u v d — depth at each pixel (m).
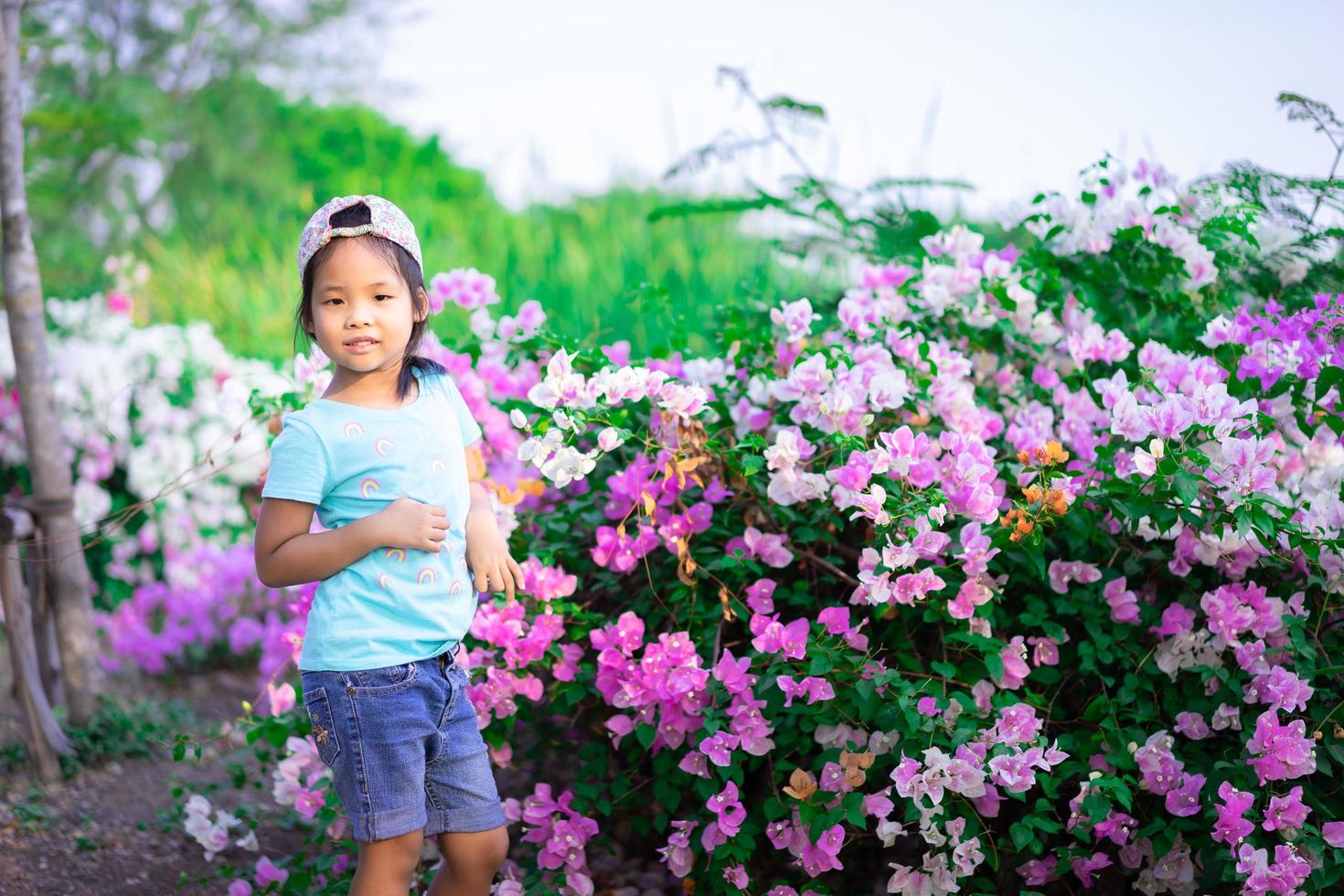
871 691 2.27
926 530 2.31
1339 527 2.44
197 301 8.28
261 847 3.01
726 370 2.86
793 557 2.57
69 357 5.12
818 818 2.24
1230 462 2.31
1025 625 2.57
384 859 2.01
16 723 3.73
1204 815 2.30
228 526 5.16
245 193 12.30
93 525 3.64
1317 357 2.57
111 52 12.18
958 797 2.31
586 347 2.81
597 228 7.99
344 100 13.18
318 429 2.05
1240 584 2.47
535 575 2.54
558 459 2.45
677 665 2.39
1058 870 2.29
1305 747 2.20
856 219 3.77
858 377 2.57
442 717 2.08
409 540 2.00
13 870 2.86
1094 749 2.39
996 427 2.72
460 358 3.05
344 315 2.05
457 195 10.90
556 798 2.88
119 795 3.31
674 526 2.51
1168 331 3.02
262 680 4.26
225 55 13.02
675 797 2.47
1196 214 3.14
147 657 4.51
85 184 10.55
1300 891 2.19
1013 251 3.16
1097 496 2.42
